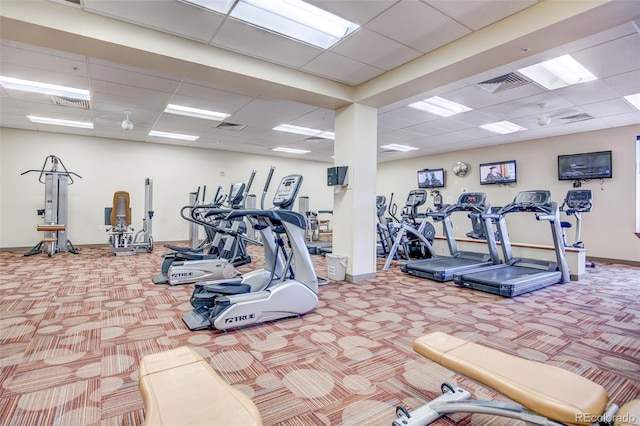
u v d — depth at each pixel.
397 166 11.10
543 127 6.69
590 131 6.91
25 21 2.70
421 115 5.93
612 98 5.00
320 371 2.16
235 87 4.14
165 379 1.32
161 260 6.39
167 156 9.00
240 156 10.11
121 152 8.43
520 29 2.93
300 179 3.41
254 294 2.98
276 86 4.07
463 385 2.00
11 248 7.33
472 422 1.67
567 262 5.05
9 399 1.81
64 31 2.85
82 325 2.91
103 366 2.19
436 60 3.62
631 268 6.04
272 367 2.21
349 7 2.88
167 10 2.92
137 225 8.64
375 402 1.83
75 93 5.06
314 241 9.45
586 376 2.12
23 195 7.42
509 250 5.22
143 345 2.52
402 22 3.10
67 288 4.21
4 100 5.32
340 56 3.79
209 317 2.88
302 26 3.24
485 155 8.70
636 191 6.37
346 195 4.82
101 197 8.20
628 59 3.75
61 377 2.05
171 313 3.27
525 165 7.91
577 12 2.59
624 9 2.51
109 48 3.15
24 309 3.35
